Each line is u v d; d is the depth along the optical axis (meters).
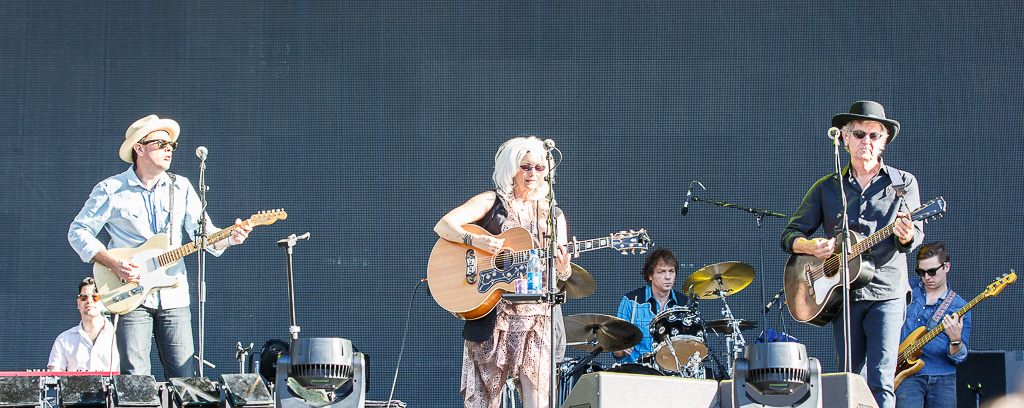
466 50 9.78
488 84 9.76
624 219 9.66
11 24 9.67
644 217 9.66
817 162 9.59
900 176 6.23
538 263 5.48
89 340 8.42
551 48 9.77
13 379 5.18
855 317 6.14
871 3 9.57
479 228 6.03
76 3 9.72
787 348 4.32
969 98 9.46
